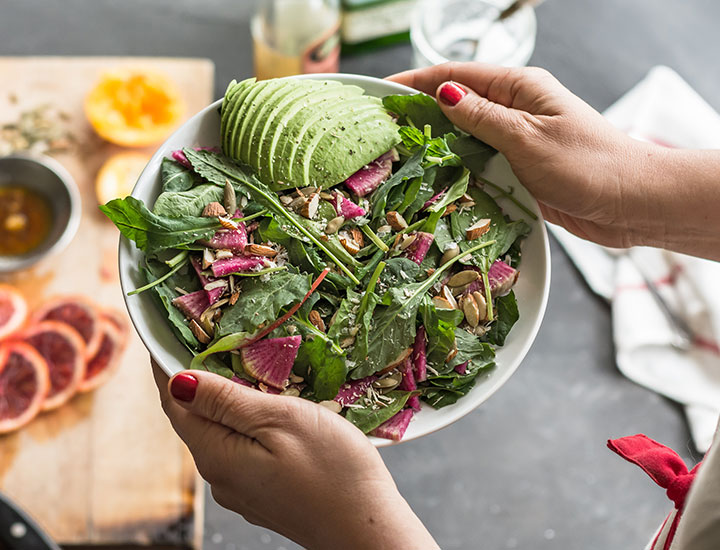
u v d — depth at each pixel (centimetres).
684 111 145
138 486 122
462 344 75
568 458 132
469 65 90
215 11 153
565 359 137
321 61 139
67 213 132
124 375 128
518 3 130
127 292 72
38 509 120
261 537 126
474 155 83
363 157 77
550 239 142
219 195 75
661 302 135
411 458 131
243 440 72
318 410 70
